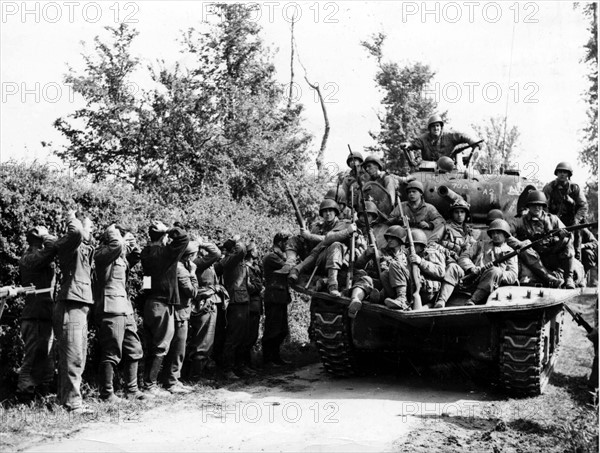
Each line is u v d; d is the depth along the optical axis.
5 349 8.68
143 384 9.25
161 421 8.02
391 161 24.91
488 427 8.03
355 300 9.38
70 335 8.02
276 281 12.05
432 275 9.50
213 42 20.89
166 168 18.98
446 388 10.10
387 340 10.25
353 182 11.98
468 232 10.76
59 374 8.06
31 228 8.38
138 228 10.40
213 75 21.11
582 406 9.07
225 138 20.16
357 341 10.27
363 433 7.68
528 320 9.09
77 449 6.80
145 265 9.28
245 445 7.16
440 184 11.81
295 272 10.31
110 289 8.62
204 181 19.72
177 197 17.05
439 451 7.01
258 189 21.20
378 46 25.95
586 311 18.80
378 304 9.50
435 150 12.95
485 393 9.76
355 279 10.05
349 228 10.05
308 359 12.67
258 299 11.62
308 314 16.61
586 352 13.71
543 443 7.41
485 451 7.04
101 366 8.58
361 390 9.94
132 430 7.59
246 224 14.41
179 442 7.21
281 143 21.41
